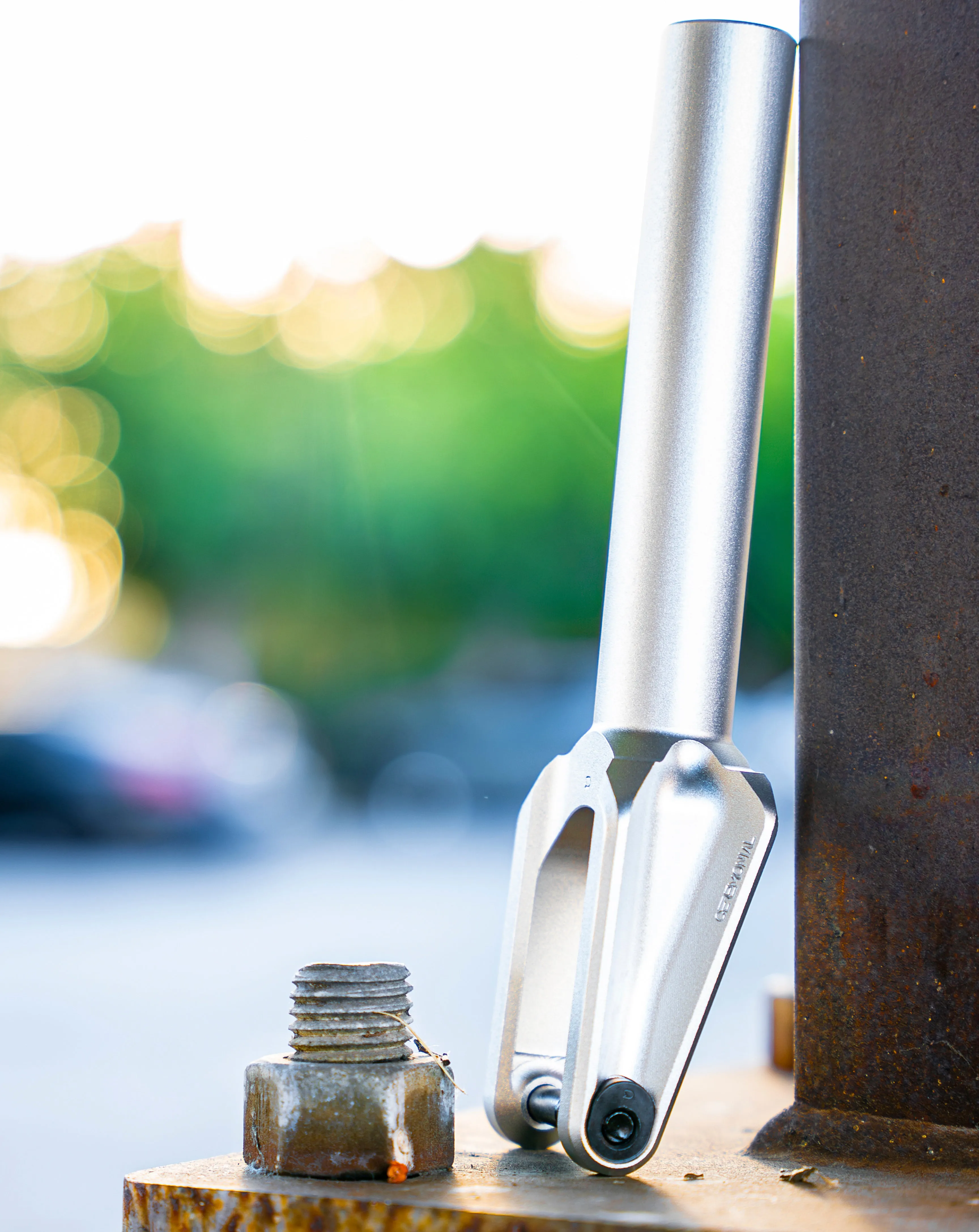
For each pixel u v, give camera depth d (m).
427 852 6.25
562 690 9.38
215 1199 0.70
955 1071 0.75
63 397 10.78
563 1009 0.75
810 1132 0.76
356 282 10.33
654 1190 0.71
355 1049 0.72
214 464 10.77
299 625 11.07
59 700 5.98
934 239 0.76
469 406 10.19
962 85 0.76
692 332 0.75
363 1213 0.69
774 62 0.76
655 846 0.73
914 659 0.76
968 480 0.75
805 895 0.77
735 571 0.75
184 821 5.70
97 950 3.42
